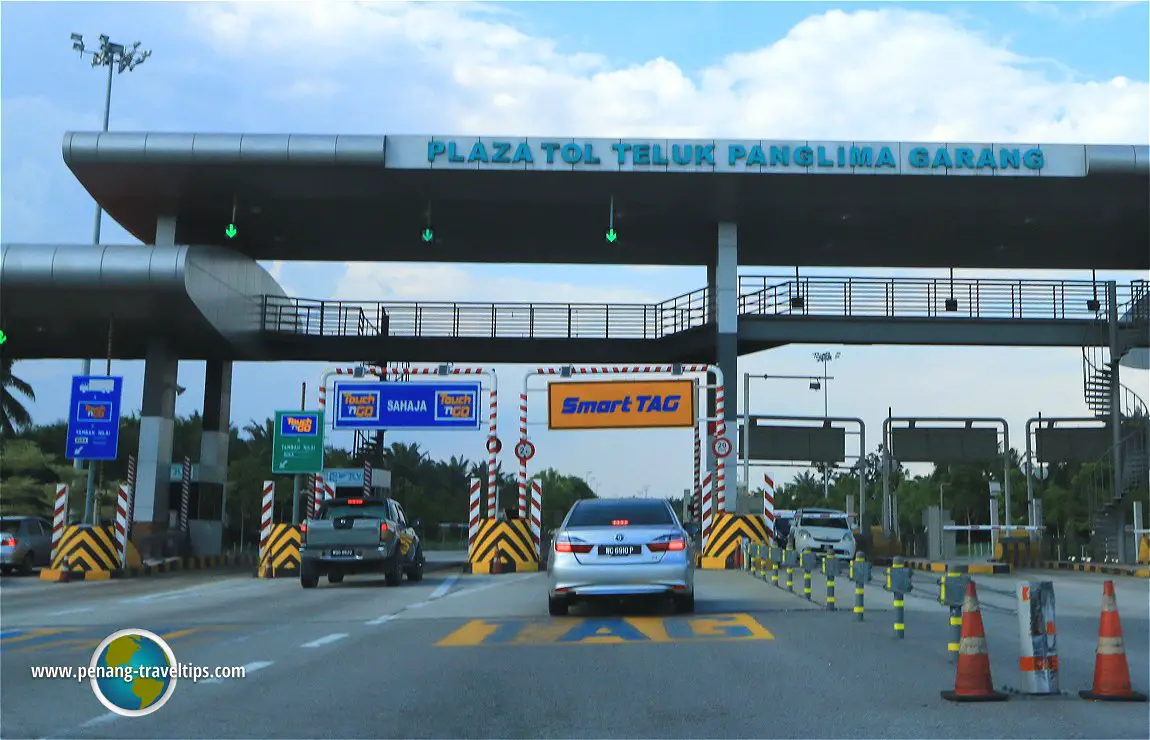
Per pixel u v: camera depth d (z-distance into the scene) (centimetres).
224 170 2969
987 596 1975
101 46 4994
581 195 3116
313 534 2289
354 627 1427
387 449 8812
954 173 2947
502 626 1416
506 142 2944
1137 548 3394
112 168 2967
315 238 3562
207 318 3125
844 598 1844
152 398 3431
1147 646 1211
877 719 783
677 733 745
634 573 1473
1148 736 728
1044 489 6919
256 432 7962
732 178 2975
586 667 1031
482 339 3566
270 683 958
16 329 3388
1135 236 3500
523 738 736
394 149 2942
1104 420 3578
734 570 2792
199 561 3622
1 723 794
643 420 3061
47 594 2202
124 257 2888
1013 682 934
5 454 5450
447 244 3625
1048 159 2950
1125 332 3350
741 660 1065
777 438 3950
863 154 2953
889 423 3909
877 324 3338
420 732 756
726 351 3206
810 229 3425
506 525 2962
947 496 7444
